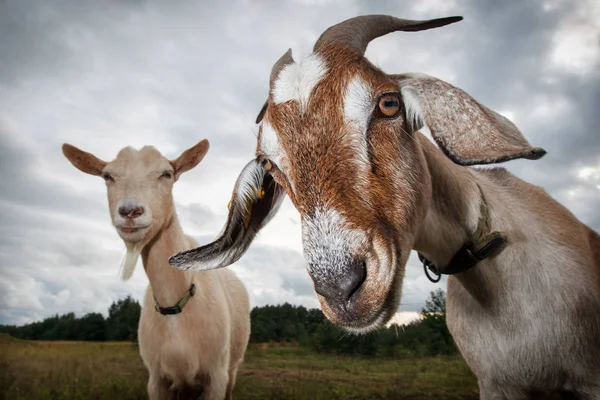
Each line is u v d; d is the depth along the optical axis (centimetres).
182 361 89
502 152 34
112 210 90
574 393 53
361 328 35
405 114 41
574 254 54
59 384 138
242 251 54
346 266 34
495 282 52
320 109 39
